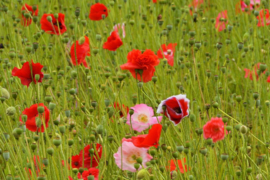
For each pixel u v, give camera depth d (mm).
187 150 3807
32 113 3793
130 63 3908
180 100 3754
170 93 4254
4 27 4973
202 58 4551
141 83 3922
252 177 3877
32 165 3752
